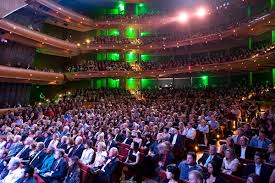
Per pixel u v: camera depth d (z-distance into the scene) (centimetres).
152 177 827
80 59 3528
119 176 830
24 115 1981
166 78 3359
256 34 2575
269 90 2119
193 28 3244
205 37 2819
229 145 810
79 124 1349
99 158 848
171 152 812
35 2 2558
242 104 1769
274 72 2502
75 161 743
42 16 2933
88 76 3094
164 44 3069
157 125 1193
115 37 3353
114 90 3038
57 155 809
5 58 2484
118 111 1830
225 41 2917
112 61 3303
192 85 3250
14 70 2331
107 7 3612
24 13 2666
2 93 2508
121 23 3322
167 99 2589
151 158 832
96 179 729
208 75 3103
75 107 2348
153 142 970
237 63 2456
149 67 3083
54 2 2769
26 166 736
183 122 1240
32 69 2614
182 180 570
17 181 708
